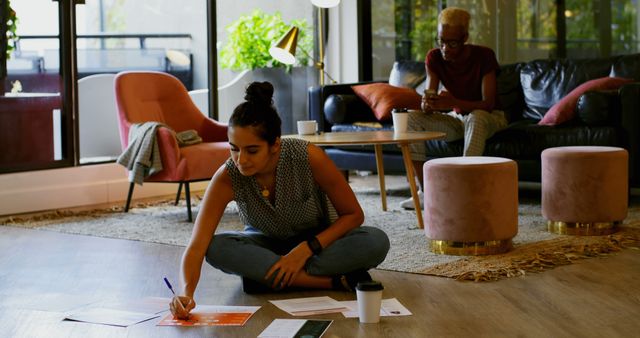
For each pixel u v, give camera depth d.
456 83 5.08
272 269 3.00
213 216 2.98
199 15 6.26
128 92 5.27
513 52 6.77
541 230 4.21
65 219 4.99
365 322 2.68
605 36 6.49
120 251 4.02
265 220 3.05
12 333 2.71
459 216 3.62
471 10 6.86
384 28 7.07
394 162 5.62
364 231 3.07
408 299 2.98
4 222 4.91
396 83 6.39
